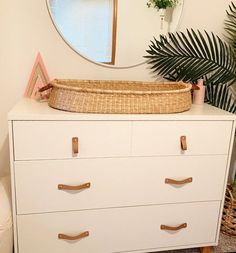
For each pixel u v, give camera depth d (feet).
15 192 3.82
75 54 5.19
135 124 3.96
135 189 4.23
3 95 5.07
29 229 4.00
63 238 4.13
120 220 4.31
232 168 6.32
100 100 3.87
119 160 4.05
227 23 5.61
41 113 3.73
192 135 4.22
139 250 4.53
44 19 4.92
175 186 4.38
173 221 4.54
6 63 4.95
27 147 3.71
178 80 5.47
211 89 5.63
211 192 4.57
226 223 5.34
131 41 5.33
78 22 5.05
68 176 3.94
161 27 5.37
